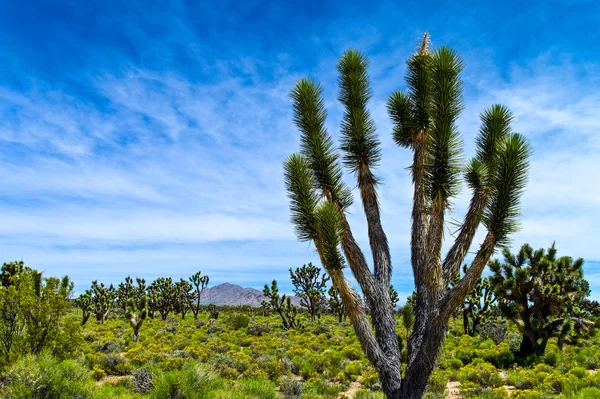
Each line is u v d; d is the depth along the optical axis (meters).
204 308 77.69
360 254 7.43
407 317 11.13
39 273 12.74
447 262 6.67
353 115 8.12
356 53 8.58
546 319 19.55
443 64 6.92
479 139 7.54
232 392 9.01
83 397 8.21
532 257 19.72
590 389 11.27
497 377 14.47
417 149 7.76
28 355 8.38
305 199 7.38
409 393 6.51
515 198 6.37
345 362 18.02
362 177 8.02
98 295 43.28
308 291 43.81
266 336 30.33
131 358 18.03
